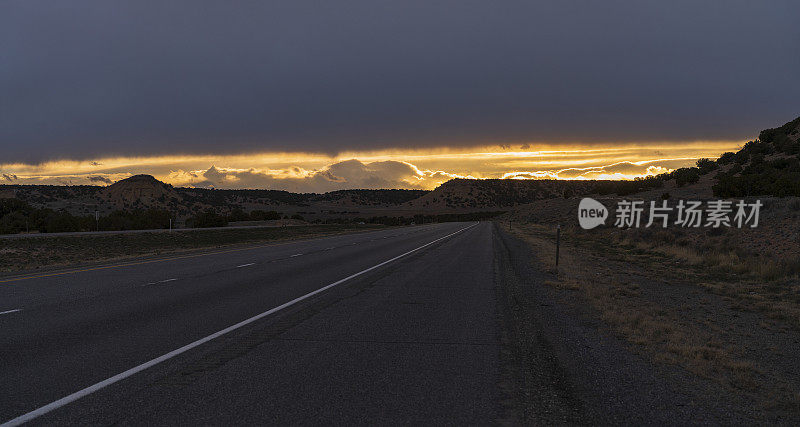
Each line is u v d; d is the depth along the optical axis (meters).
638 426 3.78
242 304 8.95
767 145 80.25
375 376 4.83
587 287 11.39
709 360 5.99
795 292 13.45
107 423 3.64
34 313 7.96
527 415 3.90
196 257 20.77
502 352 5.80
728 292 13.21
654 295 12.12
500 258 19.56
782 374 5.79
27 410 3.89
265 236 55.91
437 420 3.76
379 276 13.61
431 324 7.35
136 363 5.18
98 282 12.12
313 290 10.83
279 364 5.20
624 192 80.69
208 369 4.99
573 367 5.28
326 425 3.64
